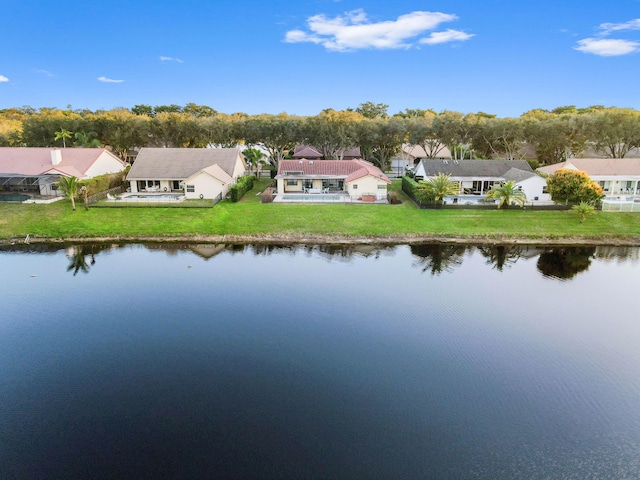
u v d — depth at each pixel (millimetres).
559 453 16062
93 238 43250
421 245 42625
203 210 50375
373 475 14859
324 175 61938
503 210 50562
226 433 16797
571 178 49906
